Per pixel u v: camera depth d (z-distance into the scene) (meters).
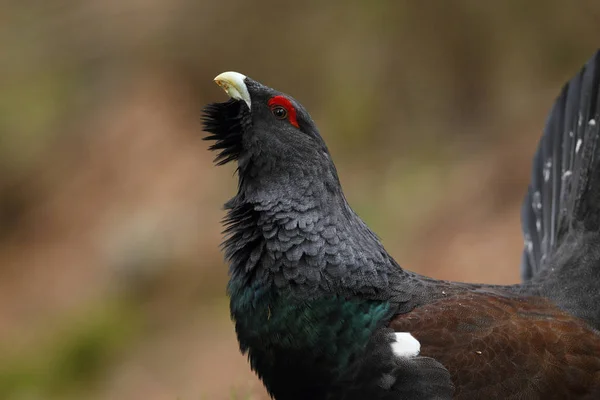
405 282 7.76
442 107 18.44
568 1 17.62
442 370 7.25
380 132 18.70
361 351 7.29
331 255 7.41
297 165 7.72
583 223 8.68
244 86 7.91
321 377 7.38
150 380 16.41
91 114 21.86
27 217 21.05
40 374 17.36
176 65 21.34
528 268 9.50
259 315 7.50
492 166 17.28
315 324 7.32
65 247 19.98
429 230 16.91
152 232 18.86
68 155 21.45
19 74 22.59
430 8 18.48
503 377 7.35
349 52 19.16
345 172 18.41
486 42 18.14
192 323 17.38
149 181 20.03
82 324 17.86
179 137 20.59
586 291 8.27
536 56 17.89
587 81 9.23
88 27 22.64
